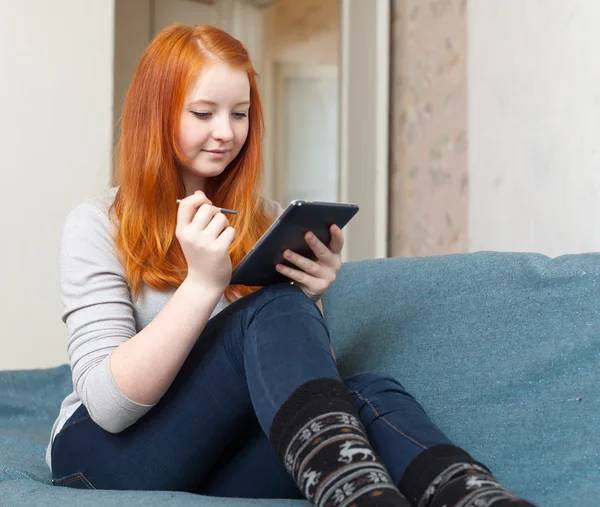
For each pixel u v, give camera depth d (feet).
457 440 4.50
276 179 24.73
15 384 6.92
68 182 11.02
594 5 7.16
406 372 4.89
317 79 24.67
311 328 3.84
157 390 3.89
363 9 12.98
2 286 10.69
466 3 10.48
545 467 4.14
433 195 11.51
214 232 3.93
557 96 7.81
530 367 4.50
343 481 3.14
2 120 10.77
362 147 13.07
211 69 4.63
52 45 10.99
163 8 16.26
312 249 4.35
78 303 4.37
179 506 3.51
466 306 4.94
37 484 4.17
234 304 4.20
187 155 4.78
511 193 8.84
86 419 4.20
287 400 3.51
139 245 4.69
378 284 5.50
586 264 4.70
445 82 11.16
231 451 4.31
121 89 15.85
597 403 4.19
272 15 23.59
